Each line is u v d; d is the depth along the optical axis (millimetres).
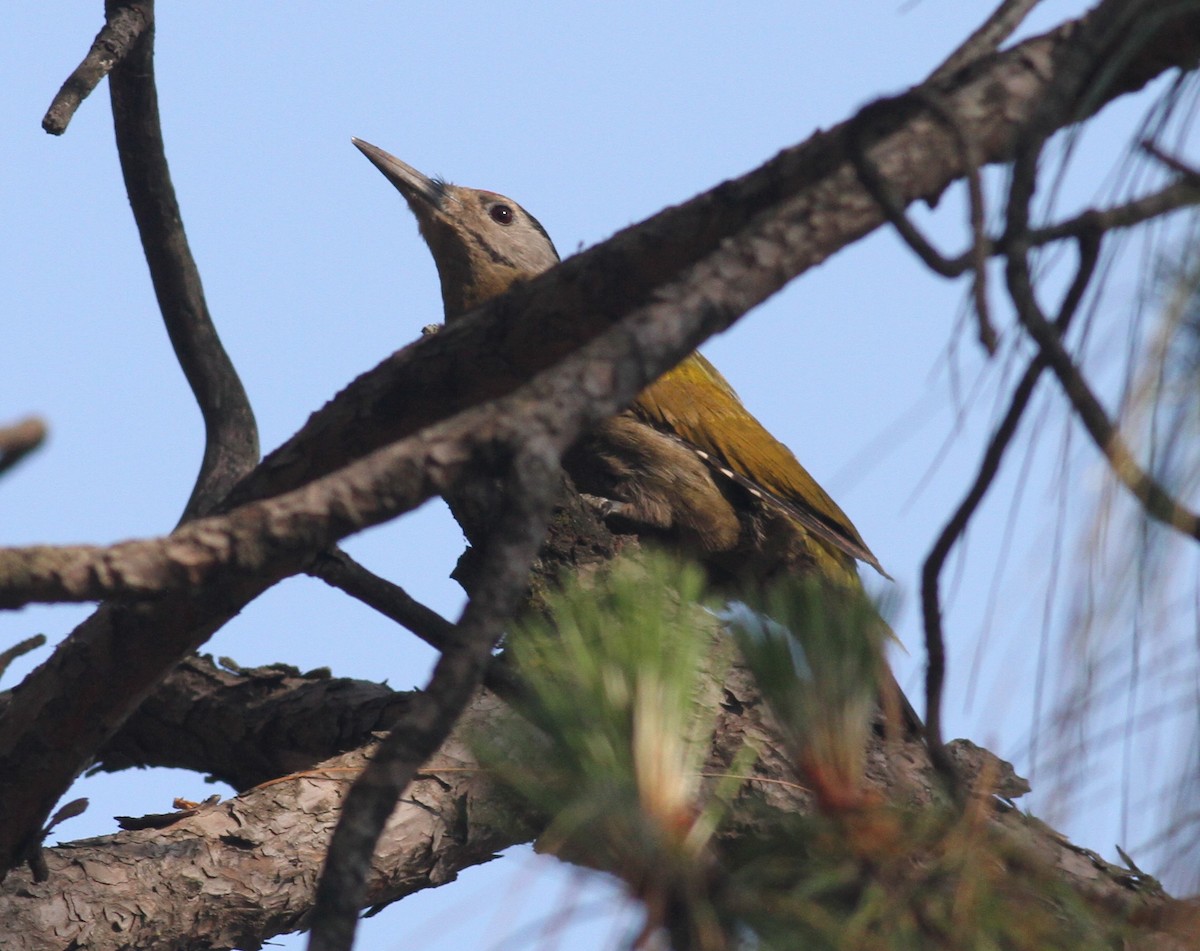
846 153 4434
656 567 4484
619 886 3959
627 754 4059
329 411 6367
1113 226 4270
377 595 6902
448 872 8820
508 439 4105
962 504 4465
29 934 7938
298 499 4078
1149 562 3639
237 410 10695
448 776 8820
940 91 4859
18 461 2996
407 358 6270
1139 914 4383
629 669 4141
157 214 10234
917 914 4090
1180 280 4012
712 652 4492
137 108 9836
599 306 5879
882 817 4242
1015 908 4176
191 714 11336
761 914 3957
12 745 7168
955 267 4164
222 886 8445
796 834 4250
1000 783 5551
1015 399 4301
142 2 8609
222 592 6367
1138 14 4605
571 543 9070
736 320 4508
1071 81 4523
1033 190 4305
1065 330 4461
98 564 3977
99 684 6918
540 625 4457
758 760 6527
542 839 4012
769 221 4562
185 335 10555
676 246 5617
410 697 10648
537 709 4184
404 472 4098
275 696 11141
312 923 3879
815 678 4324
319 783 9016
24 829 7551
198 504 10297
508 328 6035
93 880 8234
